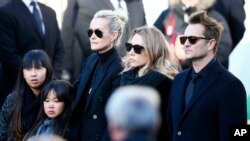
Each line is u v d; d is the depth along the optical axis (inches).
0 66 992.2
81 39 1016.9
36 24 989.2
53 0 1157.1
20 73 769.6
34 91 763.4
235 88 577.9
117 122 269.3
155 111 273.3
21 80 769.6
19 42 979.9
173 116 601.9
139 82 635.5
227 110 572.4
